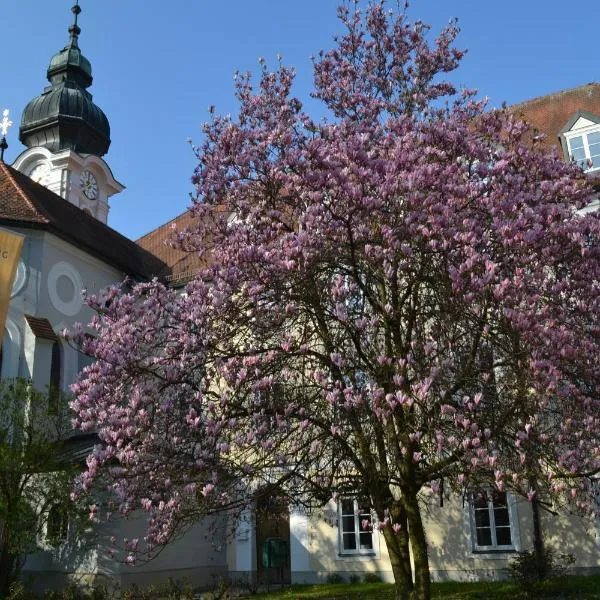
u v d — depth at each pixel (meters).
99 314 13.66
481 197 12.09
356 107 16.28
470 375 11.30
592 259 11.98
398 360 10.79
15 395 18.77
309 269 11.80
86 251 26.72
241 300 12.30
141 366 12.56
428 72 16.77
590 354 11.51
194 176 14.64
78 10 44.00
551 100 27.20
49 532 19.28
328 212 11.62
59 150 39.09
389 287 12.65
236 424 11.70
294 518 21.41
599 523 17.55
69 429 19.27
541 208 11.52
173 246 14.71
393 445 12.91
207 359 12.33
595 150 22.94
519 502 18.23
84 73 42.56
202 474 11.35
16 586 17.73
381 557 20.09
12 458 17.42
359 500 13.23
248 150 14.31
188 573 21.14
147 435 11.67
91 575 19.53
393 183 11.57
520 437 10.10
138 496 11.80
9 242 18.30
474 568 18.70
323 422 12.02
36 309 24.00
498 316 11.06
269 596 18.34
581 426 11.32
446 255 11.41
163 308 13.39
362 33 17.16
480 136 14.23
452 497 18.78
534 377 10.30
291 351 12.09
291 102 15.93
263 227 13.48
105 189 40.00
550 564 16.50
